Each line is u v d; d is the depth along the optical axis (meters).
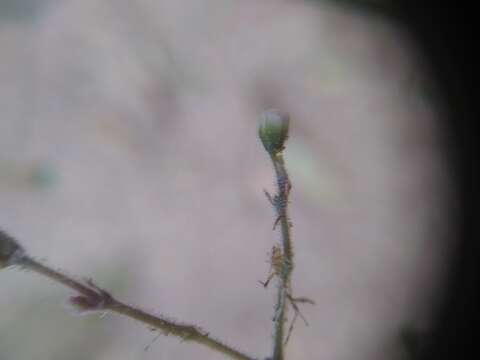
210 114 0.14
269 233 0.12
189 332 0.05
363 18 0.15
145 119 0.14
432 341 0.10
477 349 0.10
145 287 0.12
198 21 0.15
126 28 0.15
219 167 0.13
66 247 0.13
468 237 0.12
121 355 0.11
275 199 0.05
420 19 0.14
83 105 0.14
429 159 0.13
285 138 0.05
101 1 0.15
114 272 0.12
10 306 0.12
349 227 0.13
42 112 0.14
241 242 0.12
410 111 0.14
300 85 0.14
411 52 0.14
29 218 0.13
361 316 0.12
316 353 0.11
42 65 0.15
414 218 0.13
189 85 0.14
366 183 0.13
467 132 0.13
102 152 0.14
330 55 0.14
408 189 0.13
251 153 0.13
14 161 0.14
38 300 0.12
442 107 0.13
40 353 0.11
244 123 0.14
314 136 0.14
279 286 0.05
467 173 0.13
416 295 0.12
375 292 0.12
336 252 0.12
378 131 0.14
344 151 0.13
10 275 0.12
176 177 0.13
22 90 0.14
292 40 0.15
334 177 0.13
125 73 0.14
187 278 0.12
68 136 0.14
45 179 0.13
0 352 0.11
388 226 0.13
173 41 0.15
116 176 0.13
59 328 0.12
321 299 0.12
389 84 0.14
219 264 0.12
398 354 0.11
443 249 0.12
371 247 0.12
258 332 0.11
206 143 0.14
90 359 0.11
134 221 0.13
